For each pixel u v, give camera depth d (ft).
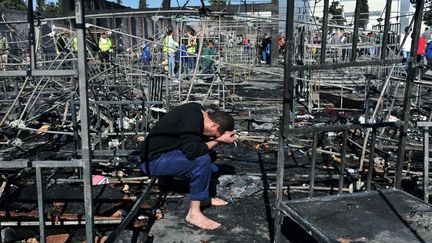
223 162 19.21
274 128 26.16
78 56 7.47
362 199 11.07
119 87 31.07
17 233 11.45
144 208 13.30
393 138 20.44
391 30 41.39
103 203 12.97
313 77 35.45
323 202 10.81
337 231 9.21
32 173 16.70
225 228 12.60
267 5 59.31
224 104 34.42
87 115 7.80
